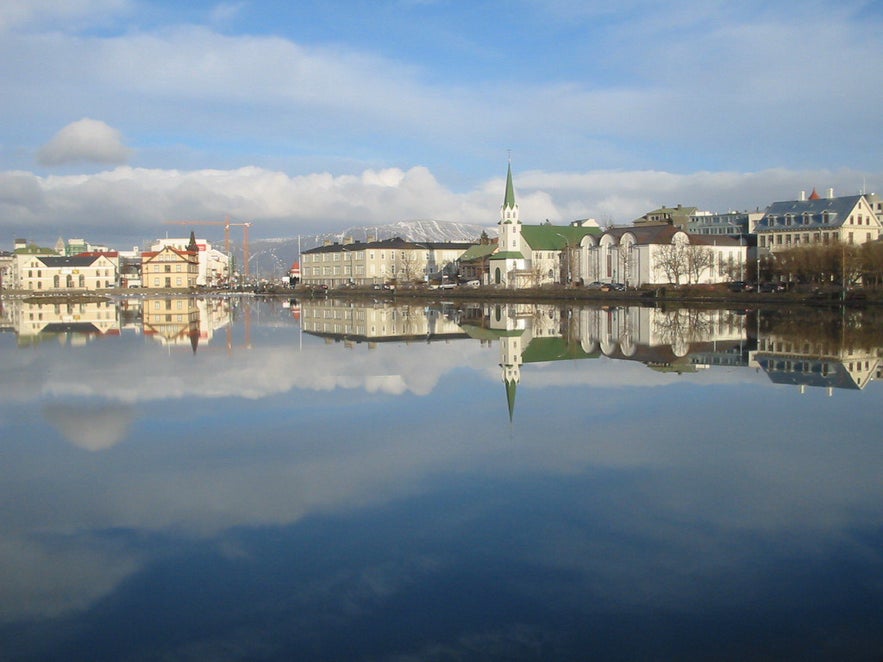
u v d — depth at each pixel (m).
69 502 23.22
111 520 21.66
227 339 77.44
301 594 17.12
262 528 20.94
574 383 45.28
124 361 57.12
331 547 19.62
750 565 18.34
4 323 103.31
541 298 172.00
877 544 19.58
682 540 19.89
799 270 145.88
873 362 53.53
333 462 27.27
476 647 14.88
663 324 91.81
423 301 181.00
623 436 30.95
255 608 16.47
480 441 30.28
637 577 17.75
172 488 24.48
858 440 30.12
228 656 14.66
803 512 21.88
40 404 38.59
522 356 59.91
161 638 15.33
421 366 53.69
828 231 176.25
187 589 17.39
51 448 29.59
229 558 18.98
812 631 15.32
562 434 31.39
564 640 15.08
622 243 192.50
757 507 22.31
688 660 14.34
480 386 44.34
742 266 177.75
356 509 22.34
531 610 16.31
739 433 31.44
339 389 43.38
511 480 25.08
